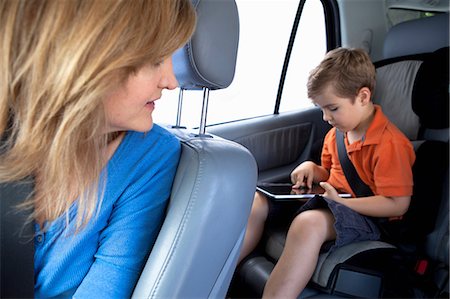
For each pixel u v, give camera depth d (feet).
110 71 1.45
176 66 2.41
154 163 2.08
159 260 1.93
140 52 1.49
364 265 3.64
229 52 2.32
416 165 4.52
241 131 5.76
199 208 1.95
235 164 2.09
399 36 5.98
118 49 1.42
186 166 2.07
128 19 1.43
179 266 1.93
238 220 2.13
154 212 2.04
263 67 6.03
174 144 2.22
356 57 4.75
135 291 1.97
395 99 5.54
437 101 4.87
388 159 4.35
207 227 1.97
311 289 3.74
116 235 1.95
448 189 4.23
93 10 1.36
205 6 2.20
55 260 1.92
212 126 5.61
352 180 4.90
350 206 4.16
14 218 1.79
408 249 4.24
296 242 3.66
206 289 2.11
